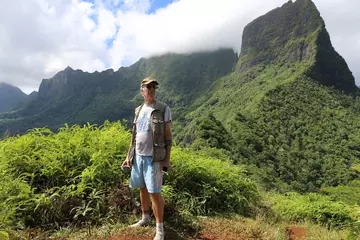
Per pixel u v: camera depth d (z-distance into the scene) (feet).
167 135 11.39
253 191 22.31
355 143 255.09
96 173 14.07
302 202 28.81
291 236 16.06
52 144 15.81
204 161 20.57
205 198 16.93
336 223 24.52
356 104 354.33
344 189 169.07
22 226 11.54
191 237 12.26
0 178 13.12
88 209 12.39
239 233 13.44
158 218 11.07
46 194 12.91
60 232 11.62
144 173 11.28
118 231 11.63
